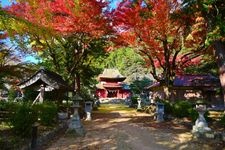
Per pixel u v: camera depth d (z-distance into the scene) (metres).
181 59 27.34
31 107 13.14
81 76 34.03
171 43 25.33
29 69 18.30
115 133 16.52
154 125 20.00
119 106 50.94
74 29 21.20
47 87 19.92
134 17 21.53
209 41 13.84
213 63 27.91
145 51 25.69
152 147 13.41
